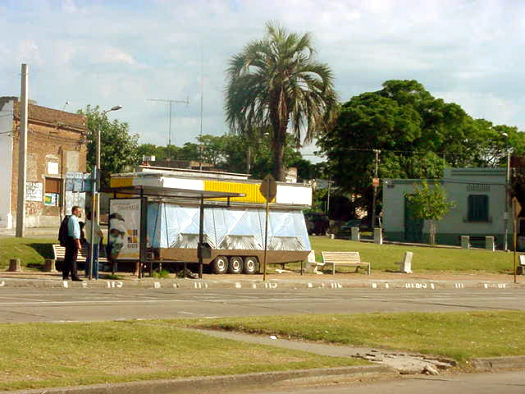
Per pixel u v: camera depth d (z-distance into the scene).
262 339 13.69
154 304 19.19
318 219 73.44
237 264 32.72
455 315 17.64
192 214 31.58
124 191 29.20
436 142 85.19
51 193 56.38
